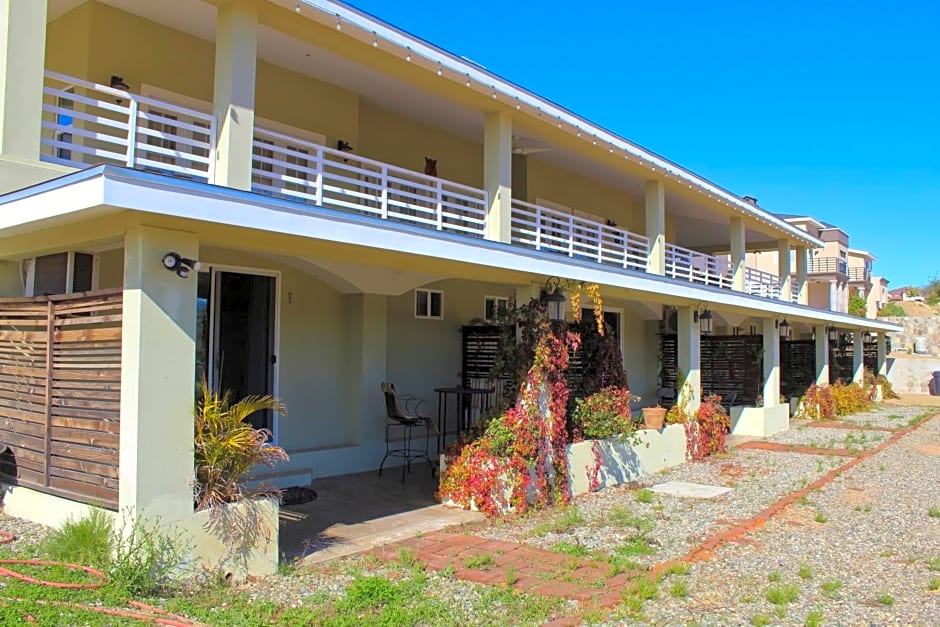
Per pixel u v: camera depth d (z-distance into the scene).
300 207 6.05
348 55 8.42
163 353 5.52
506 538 7.57
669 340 19.80
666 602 5.68
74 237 6.08
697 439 13.54
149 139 8.79
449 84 9.41
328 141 10.90
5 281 7.38
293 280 10.45
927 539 7.85
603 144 11.98
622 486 10.80
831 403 21.78
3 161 6.06
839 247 48.72
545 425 9.30
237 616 4.89
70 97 6.39
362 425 11.08
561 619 5.20
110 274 8.06
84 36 8.32
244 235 6.16
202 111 9.30
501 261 8.48
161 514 5.44
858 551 7.35
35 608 4.66
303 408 10.54
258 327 10.02
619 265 18.03
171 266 5.56
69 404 6.23
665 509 9.20
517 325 9.70
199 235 5.98
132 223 5.48
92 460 5.96
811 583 6.27
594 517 8.67
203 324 9.30
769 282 22.19
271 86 10.15
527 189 14.99
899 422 20.58
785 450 14.87
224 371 9.55
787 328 19.28
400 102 11.80
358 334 11.14
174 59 9.04
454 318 13.67
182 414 5.62
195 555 5.60
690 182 14.57
